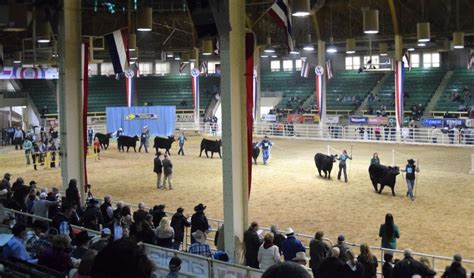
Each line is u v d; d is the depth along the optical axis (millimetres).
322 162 26922
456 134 39719
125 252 2154
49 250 7562
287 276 2174
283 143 43094
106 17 41562
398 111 41500
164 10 38625
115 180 27297
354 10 41844
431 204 20906
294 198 22391
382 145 40688
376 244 15875
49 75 42969
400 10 39406
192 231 13609
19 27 15750
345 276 4172
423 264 9516
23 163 34438
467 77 49469
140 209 13719
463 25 39312
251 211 20188
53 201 14602
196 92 49906
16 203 14938
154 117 48031
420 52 48500
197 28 13070
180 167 31078
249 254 12375
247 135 13656
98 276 2117
